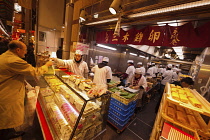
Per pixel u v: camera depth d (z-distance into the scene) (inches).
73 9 163.2
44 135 61.8
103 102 61.5
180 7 65.5
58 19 253.9
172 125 49.5
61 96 79.3
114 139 85.0
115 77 224.7
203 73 82.7
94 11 121.9
